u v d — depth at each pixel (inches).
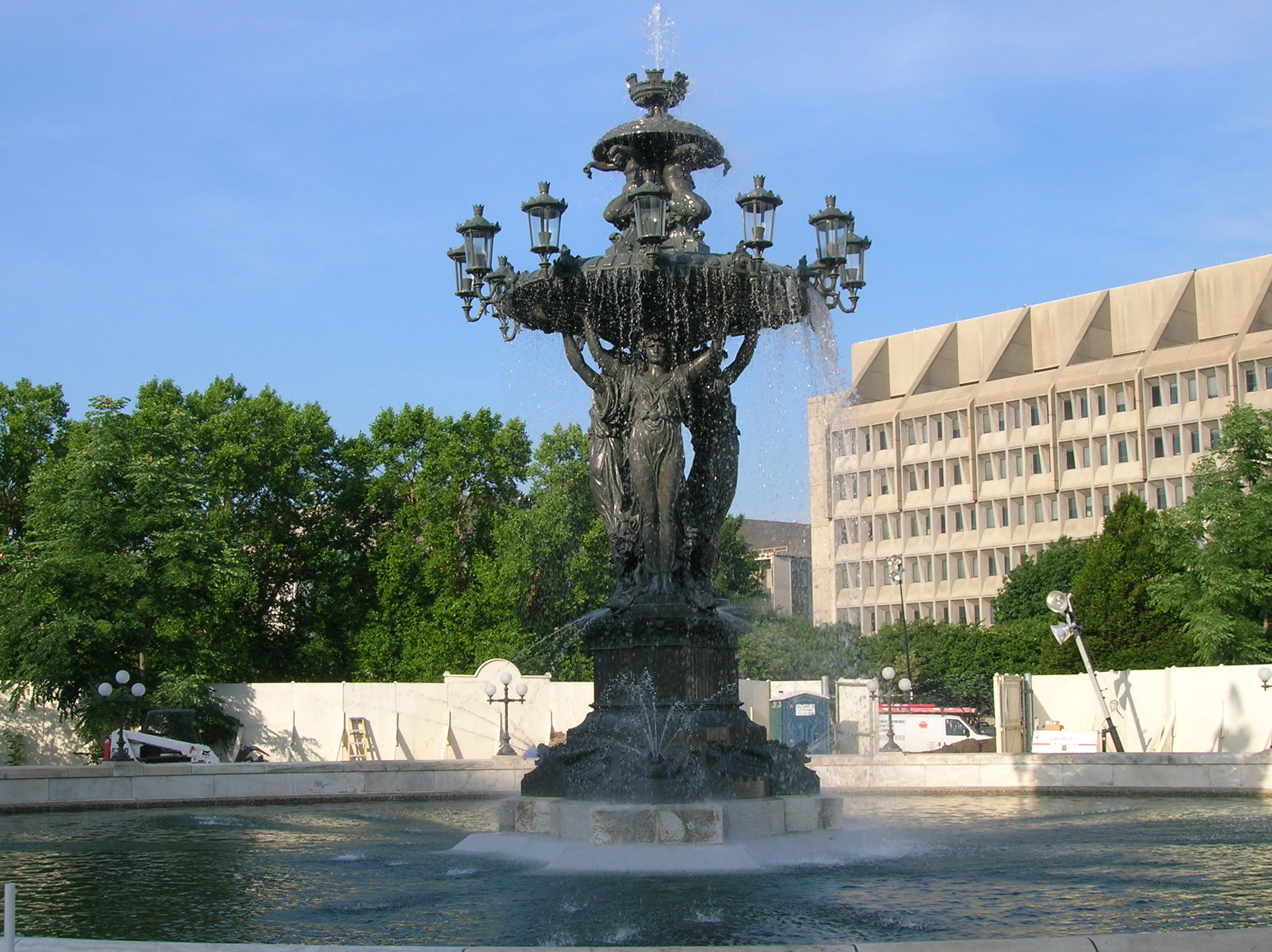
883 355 3870.6
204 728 1353.3
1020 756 898.7
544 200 498.6
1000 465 3464.6
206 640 1803.6
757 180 487.2
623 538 520.1
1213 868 440.5
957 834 565.9
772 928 325.7
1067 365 3383.4
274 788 847.1
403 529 1979.6
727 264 495.5
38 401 1855.3
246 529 1956.2
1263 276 3221.0
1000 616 2898.6
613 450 528.7
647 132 526.9
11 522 1812.3
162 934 328.2
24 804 770.8
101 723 1312.7
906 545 3567.9
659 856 437.4
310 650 1951.3
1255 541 1577.3
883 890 386.6
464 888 398.0
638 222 478.3
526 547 1722.4
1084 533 3267.7
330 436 2059.5
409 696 1429.6
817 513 3703.3
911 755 919.0
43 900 387.2
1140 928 321.7
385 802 856.3
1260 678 1226.6
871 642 2512.3
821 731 1375.5
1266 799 813.9
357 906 366.6
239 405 1953.7
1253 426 1606.8
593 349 526.6
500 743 1240.2
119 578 1349.7
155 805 811.4
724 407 536.1
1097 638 2014.0
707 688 499.8
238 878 434.6
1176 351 3171.8
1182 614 1625.2
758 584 2038.6
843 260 516.4
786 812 477.1
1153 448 3208.7
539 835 484.1
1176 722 1317.7
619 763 479.2
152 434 1470.2
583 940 311.3
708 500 536.1
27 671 1310.3
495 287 530.3
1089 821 639.1
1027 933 316.5
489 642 1697.8
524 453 2027.6
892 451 3622.0
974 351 3705.7
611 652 508.1
